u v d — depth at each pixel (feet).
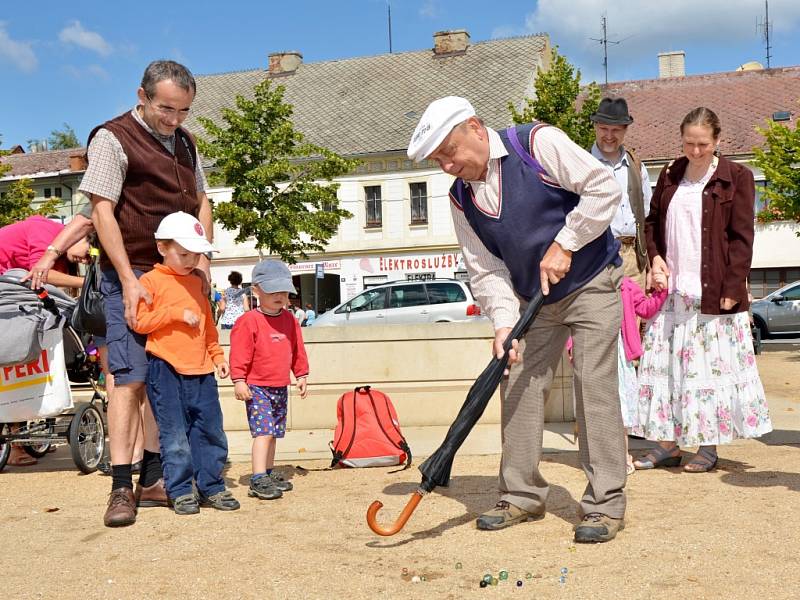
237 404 28.66
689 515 14.17
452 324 28.19
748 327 18.12
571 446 21.93
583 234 12.82
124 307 16.06
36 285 17.94
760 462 18.67
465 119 12.91
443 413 28.22
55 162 145.48
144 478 16.94
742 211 17.72
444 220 117.39
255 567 12.32
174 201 16.87
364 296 65.72
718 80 125.39
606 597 10.54
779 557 11.75
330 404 28.50
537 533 13.52
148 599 11.14
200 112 134.00
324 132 123.75
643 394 18.65
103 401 22.76
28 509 17.04
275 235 90.02
